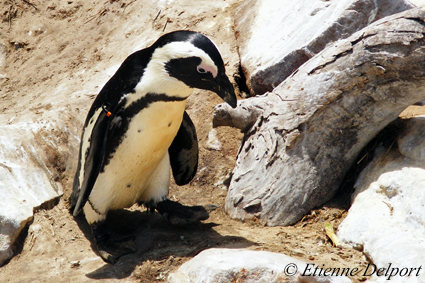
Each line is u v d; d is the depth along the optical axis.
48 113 12.42
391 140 8.83
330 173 8.89
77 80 15.11
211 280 6.45
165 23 16.39
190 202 10.66
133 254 8.38
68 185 10.91
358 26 10.90
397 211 7.44
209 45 7.53
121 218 10.12
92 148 8.16
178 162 10.70
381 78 8.06
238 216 9.33
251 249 7.62
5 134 11.06
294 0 13.56
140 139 8.15
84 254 8.81
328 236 8.02
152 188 9.39
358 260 7.12
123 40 16.45
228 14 16.28
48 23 18.45
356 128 8.66
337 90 8.45
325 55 8.87
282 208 8.91
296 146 8.93
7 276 8.38
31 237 9.26
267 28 13.69
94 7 18.48
